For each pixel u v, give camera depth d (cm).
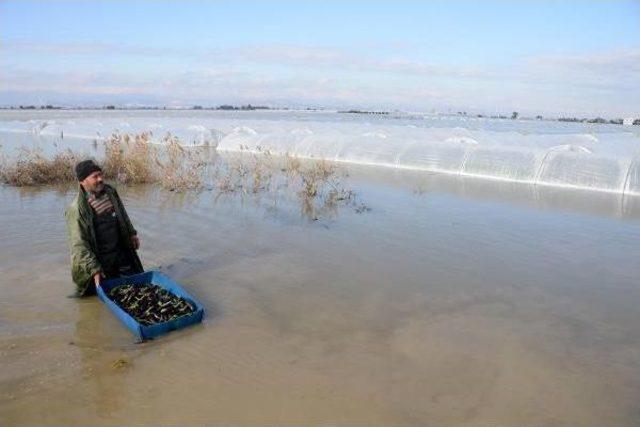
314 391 445
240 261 781
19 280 684
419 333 555
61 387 445
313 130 2820
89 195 645
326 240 905
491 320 589
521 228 1013
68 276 702
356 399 434
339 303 631
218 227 976
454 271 754
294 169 1619
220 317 586
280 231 959
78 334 540
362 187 1460
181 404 425
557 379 468
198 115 6944
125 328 555
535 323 584
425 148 1952
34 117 5431
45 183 1452
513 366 489
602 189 1452
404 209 1173
